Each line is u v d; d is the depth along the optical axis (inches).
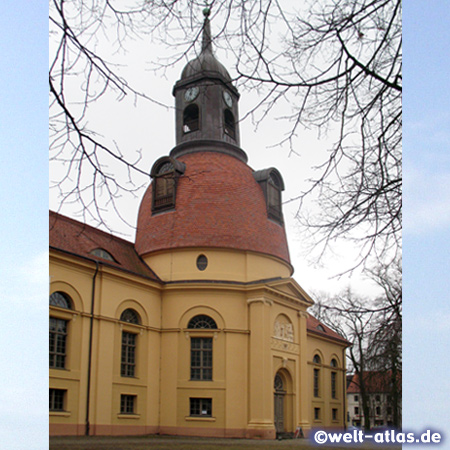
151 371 1311.5
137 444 948.0
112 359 1202.6
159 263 1441.9
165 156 1539.1
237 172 1565.0
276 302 1424.7
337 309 486.3
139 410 1254.3
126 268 1339.8
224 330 1338.6
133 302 1298.0
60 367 1098.1
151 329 1333.7
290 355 1450.5
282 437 1373.0
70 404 1091.3
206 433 1270.9
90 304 1179.3
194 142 1610.5
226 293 1370.6
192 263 1414.9
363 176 380.8
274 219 1579.7
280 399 1428.4
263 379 1301.7
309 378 1815.9
